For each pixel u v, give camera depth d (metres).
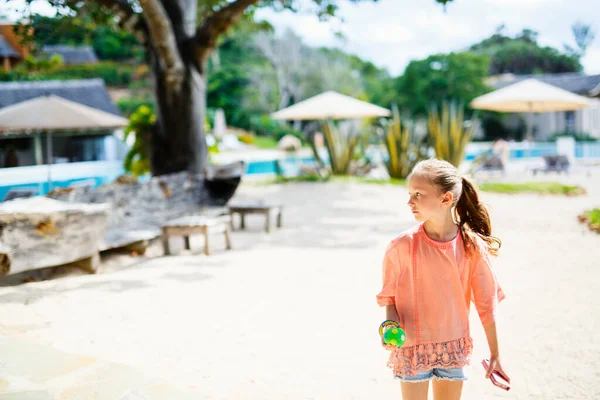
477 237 2.55
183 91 12.32
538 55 36.53
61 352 3.78
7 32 35.69
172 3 12.45
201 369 3.82
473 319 4.73
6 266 5.36
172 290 5.75
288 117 17.50
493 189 13.08
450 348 2.48
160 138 12.59
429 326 2.48
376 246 7.95
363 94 45.00
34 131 12.59
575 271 6.21
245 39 50.84
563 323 4.61
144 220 8.30
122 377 3.41
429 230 2.54
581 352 4.02
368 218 10.41
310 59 51.44
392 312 2.52
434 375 2.49
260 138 45.03
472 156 24.55
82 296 5.45
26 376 3.38
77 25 12.27
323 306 5.23
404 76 41.53
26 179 11.72
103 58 54.38
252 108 48.25
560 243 7.69
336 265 6.86
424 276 2.48
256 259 7.25
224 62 51.38
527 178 16.56
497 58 40.03
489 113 37.78
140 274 6.46
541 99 15.71
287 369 3.83
